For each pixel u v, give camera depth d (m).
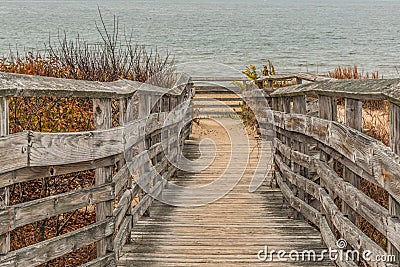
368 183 5.80
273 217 6.48
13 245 5.36
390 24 91.31
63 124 6.14
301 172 6.36
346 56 39.38
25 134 3.38
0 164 3.17
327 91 4.52
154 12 130.88
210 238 5.66
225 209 6.88
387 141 7.07
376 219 3.58
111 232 4.52
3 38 38.81
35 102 5.88
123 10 142.75
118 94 4.70
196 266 4.86
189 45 44.72
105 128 4.48
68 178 6.25
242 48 44.62
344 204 4.50
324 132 4.82
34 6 176.00
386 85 3.38
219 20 95.06
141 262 4.96
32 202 3.55
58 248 3.82
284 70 30.33
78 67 9.44
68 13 107.69
